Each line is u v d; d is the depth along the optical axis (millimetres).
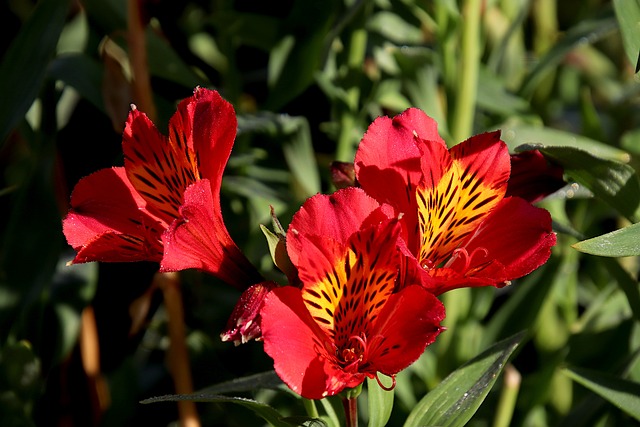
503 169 682
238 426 824
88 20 835
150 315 859
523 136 850
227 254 677
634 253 689
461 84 847
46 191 798
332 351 660
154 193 690
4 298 791
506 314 851
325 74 896
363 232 649
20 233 794
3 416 796
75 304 823
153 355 905
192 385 830
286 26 851
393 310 655
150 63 842
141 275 836
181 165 681
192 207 655
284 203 843
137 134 682
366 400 850
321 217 655
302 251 648
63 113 904
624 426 826
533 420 890
